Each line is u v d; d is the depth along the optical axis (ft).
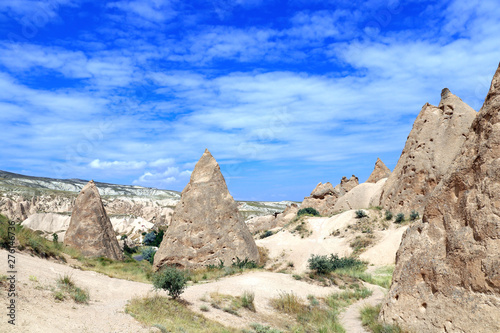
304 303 57.06
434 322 34.83
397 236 113.39
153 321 36.99
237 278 69.15
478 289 32.65
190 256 92.38
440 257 37.45
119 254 123.95
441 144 129.08
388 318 39.96
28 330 26.30
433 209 40.78
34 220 285.64
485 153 36.45
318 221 152.35
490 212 33.73
